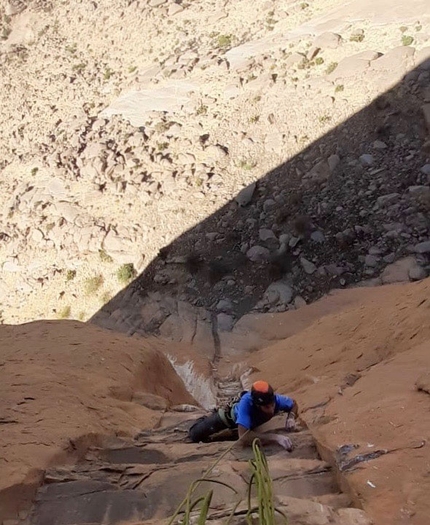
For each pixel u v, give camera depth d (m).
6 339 9.17
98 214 26.97
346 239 22.94
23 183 30.22
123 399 7.68
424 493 3.95
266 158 26.47
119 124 30.64
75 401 6.68
